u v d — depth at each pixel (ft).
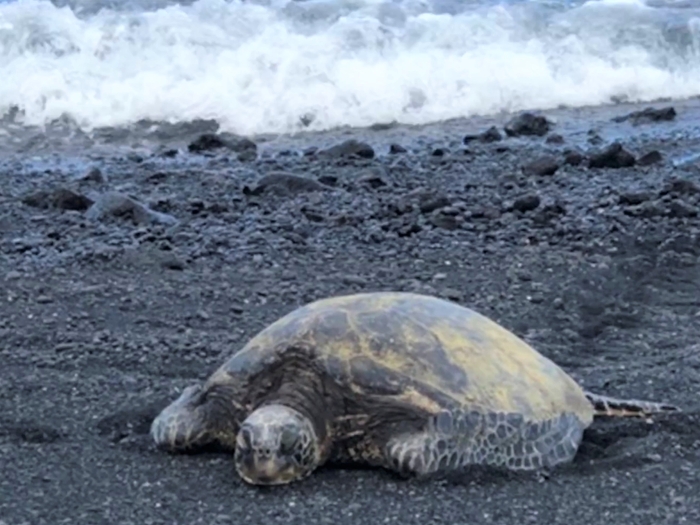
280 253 28.86
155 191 36.50
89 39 51.19
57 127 47.29
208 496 15.37
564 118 49.49
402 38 53.26
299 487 15.44
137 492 15.57
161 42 51.65
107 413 18.69
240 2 55.47
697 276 26.63
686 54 55.62
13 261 28.35
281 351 16.06
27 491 15.67
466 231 30.66
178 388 19.89
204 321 23.84
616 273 26.71
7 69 49.52
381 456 15.71
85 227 31.73
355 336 16.06
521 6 57.77
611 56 54.95
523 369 16.67
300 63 50.80
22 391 19.65
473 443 15.66
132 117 48.26
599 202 33.40
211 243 29.76
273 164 40.70
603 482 15.70
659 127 47.24
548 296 25.08
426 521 14.62
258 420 15.37
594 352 21.74
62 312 24.38
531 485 15.53
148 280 26.68
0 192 36.42
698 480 15.84
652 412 17.90
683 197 33.58
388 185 36.65
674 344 22.11
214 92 49.19
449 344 16.26
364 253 28.81
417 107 50.26
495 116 50.55
